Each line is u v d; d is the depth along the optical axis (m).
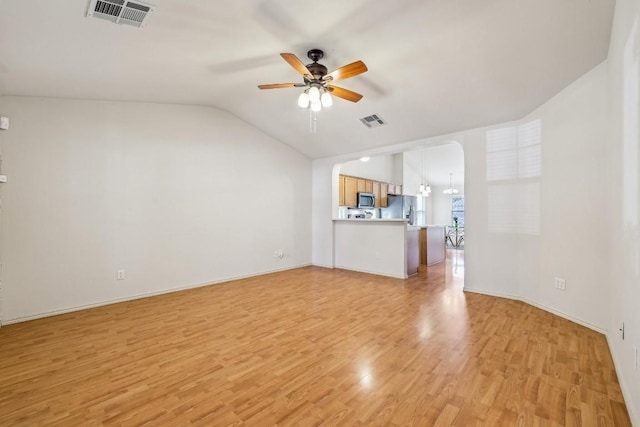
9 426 1.57
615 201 2.22
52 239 3.28
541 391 1.85
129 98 3.70
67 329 2.87
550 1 2.06
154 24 2.11
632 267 1.69
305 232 6.06
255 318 3.15
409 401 1.77
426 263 6.12
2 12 1.80
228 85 3.54
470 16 2.25
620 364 1.99
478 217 4.00
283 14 2.18
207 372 2.10
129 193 3.82
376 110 4.00
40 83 2.88
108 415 1.66
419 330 2.81
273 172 5.45
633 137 1.68
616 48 2.09
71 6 1.81
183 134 4.31
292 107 4.29
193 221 4.40
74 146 3.43
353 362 2.23
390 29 2.41
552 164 3.16
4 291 3.01
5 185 3.01
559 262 3.10
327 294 4.04
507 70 2.87
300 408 1.72
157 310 3.41
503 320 3.03
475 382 1.96
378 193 8.36
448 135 4.28
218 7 2.02
